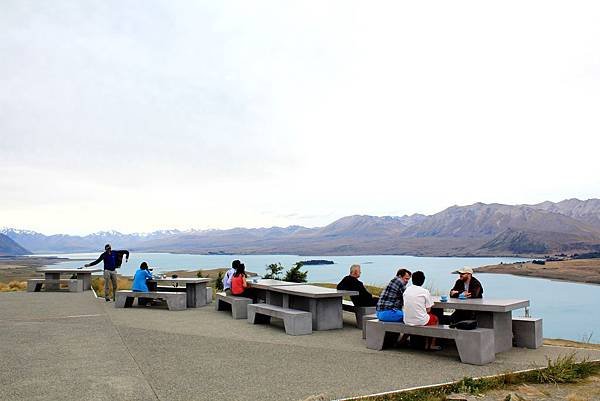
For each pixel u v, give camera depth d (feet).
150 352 29.22
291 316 35.42
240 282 46.62
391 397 20.26
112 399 20.16
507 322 30.22
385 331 29.84
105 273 57.52
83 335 34.73
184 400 20.08
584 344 33.30
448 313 38.58
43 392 21.04
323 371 24.75
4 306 52.19
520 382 22.58
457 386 21.61
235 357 27.96
